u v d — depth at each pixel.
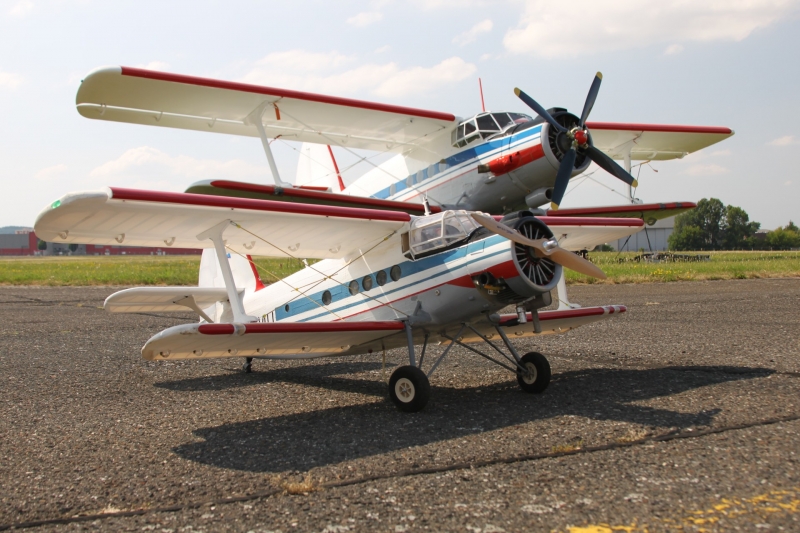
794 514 3.45
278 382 8.47
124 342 11.83
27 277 30.09
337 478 4.34
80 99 11.09
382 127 13.02
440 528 3.45
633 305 16.12
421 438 5.30
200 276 11.32
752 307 14.88
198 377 8.84
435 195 13.37
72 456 5.06
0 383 8.18
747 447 4.62
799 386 6.67
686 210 14.32
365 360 10.17
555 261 6.67
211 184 10.70
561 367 8.62
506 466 4.44
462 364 9.30
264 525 3.58
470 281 6.61
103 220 6.11
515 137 11.86
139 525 3.64
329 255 8.21
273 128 13.04
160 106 11.60
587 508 3.63
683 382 7.13
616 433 5.14
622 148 14.90
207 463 4.80
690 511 3.53
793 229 128.75
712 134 14.64
